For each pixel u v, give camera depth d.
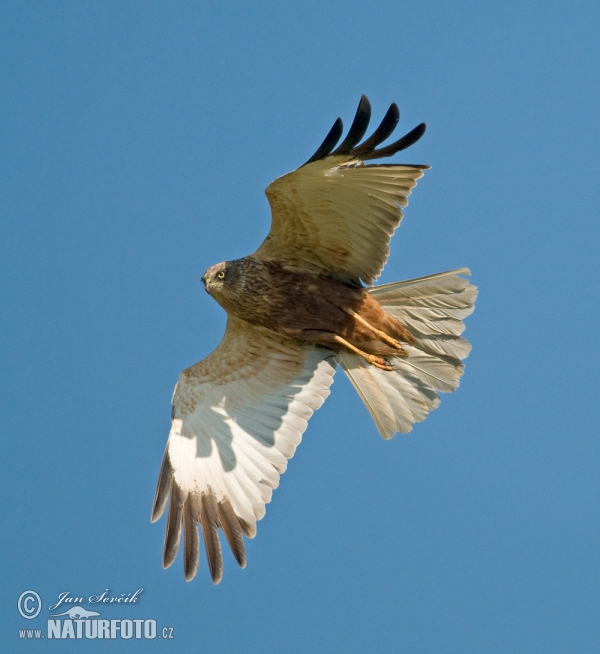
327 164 11.42
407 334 13.24
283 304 13.13
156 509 13.09
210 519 13.04
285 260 13.09
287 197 11.99
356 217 12.20
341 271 13.02
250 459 13.32
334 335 13.34
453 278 12.88
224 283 13.18
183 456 13.34
